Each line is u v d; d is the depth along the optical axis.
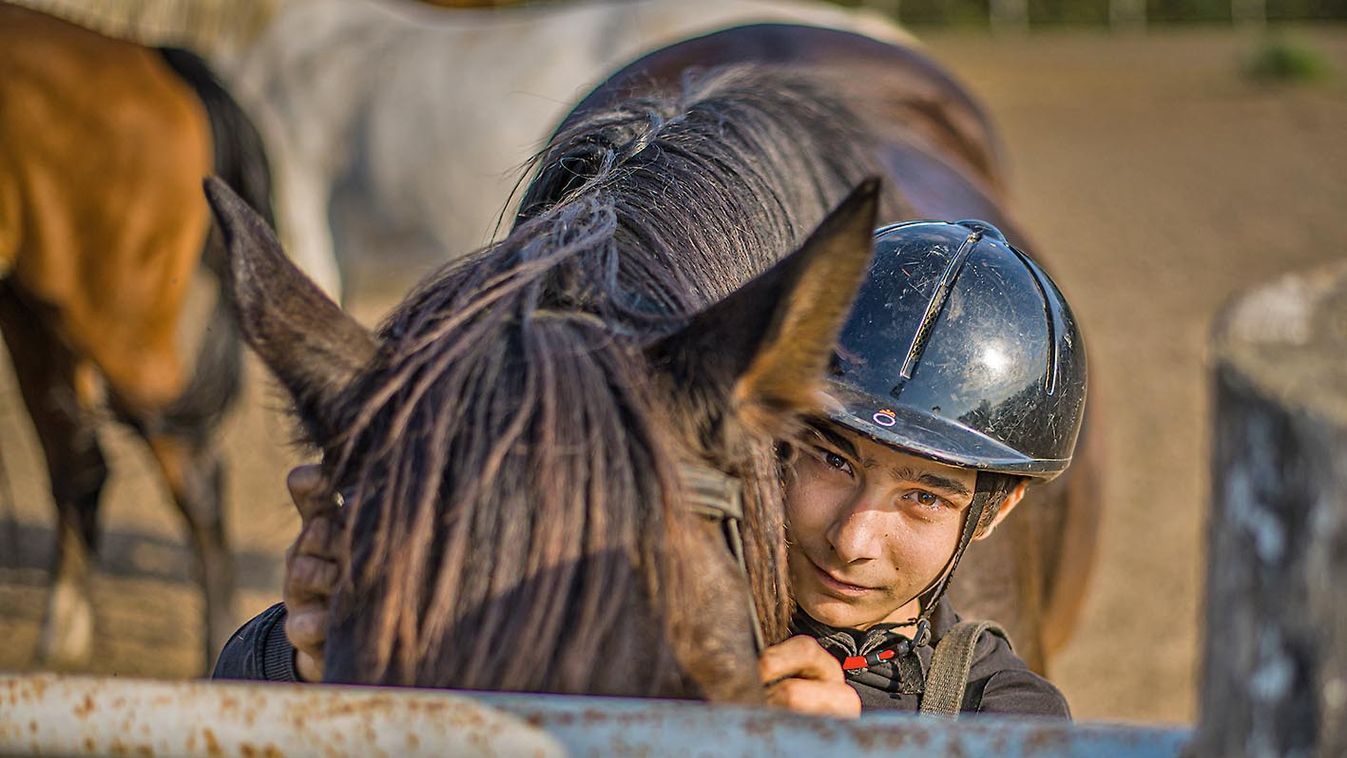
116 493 5.90
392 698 0.94
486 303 1.29
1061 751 0.87
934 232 1.73
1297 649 0.72
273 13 5.58
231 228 1.35
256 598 4.87
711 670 1.12
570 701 0.93
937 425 1.56
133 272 4.17
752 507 1.29
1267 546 0.72
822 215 2.13
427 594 1.10
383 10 5.72
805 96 2.55
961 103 3.63
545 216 1.54
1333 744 0.72
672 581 1.11
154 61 4.28
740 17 5.36
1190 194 10.95
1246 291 0.80
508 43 5.47
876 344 1.62
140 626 4.74
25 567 5.20
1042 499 2.43
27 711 1.01
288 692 0.95
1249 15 25.14
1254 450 0.72
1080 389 1.72
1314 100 15.24
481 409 1.17
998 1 23.48
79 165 4.06
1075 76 17.16
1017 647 2.18
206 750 0.96
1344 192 10.98
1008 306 1.65
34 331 4.43
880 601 1.61
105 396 4.35
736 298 1.25
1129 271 8.74
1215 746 0.79
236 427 6.41
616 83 2.82
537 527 1.10
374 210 5.54
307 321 1.32
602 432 1.15
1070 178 11.55
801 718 0.89
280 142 5.50
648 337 1.29
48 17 4.23
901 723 0.89
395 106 5.41
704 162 1.85
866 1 22.48
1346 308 0.77
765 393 1.25
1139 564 5.05
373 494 1.16
